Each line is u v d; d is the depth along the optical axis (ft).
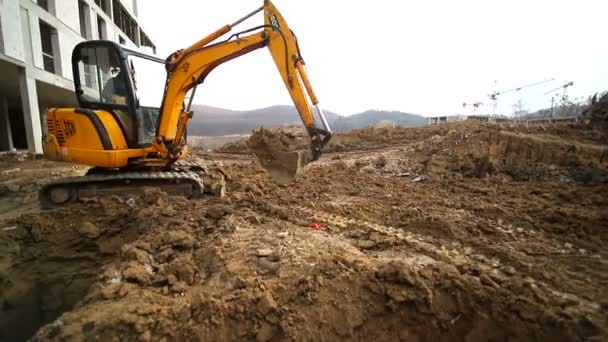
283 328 9.73
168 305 10.91
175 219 17.13
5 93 63.57
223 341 9.70
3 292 15.60
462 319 10.27
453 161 34.55
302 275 11.44
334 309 10.36
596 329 9.23
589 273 12.43
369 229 16.75
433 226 17.03
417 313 10.35
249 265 12.63
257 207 20.76
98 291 11.95
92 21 70.59
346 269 11.56
